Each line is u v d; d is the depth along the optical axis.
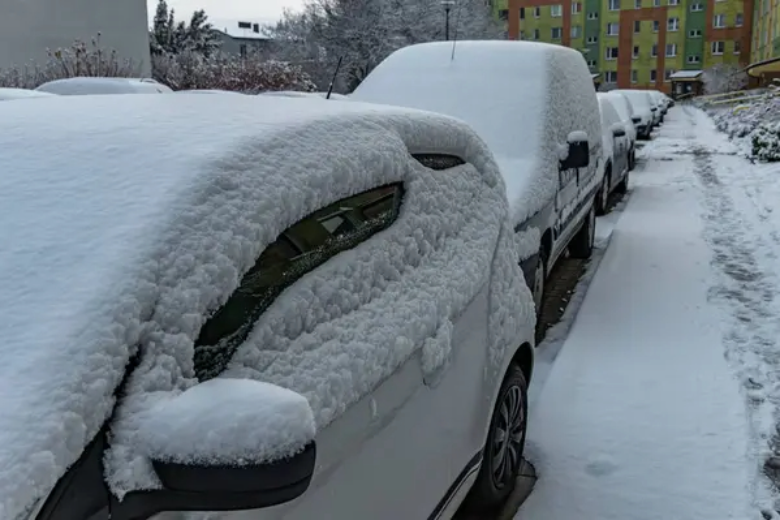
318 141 2.11
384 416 2.14
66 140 1.98
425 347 2.37
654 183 15.06
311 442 1.54
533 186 5.46
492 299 3.10
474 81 6.54
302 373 1.82
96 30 18.23
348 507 1.96
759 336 5.60
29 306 1.53
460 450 2.80
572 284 7.38
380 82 6.84
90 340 1.48
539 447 4.03
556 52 7.01
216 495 1.45
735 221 10.37
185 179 1.76
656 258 8.30
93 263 1.59
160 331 1.57
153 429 1.47
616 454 3.94
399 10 39.25
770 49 57.28
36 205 1.76
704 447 3.98
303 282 1.95
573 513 3.44
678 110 55.19
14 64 15.95
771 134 17.20
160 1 38.62
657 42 72.81
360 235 2.25
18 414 1.36
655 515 3.41
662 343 5.52
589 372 4.99
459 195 2.99
